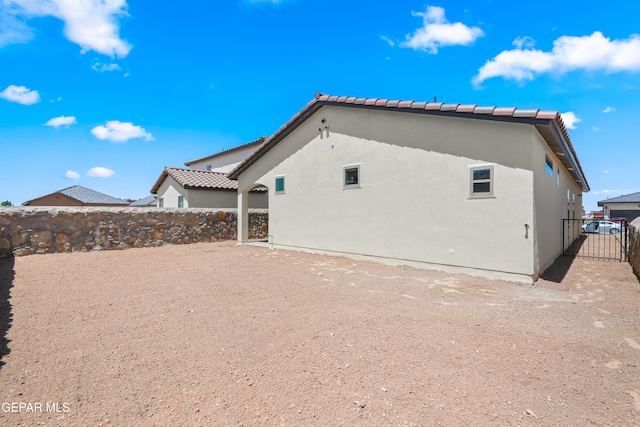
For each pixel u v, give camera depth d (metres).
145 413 2.57
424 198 7.96
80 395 2.77
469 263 7.25
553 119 6.11
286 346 3.67
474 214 7.17
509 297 5.66
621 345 3.76
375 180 8.96
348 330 4.12
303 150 11.04
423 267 7.97
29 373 3.07
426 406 2.65
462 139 7.34
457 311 4.89
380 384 2.95
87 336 3.90
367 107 8.98
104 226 11.01
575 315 4.76
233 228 14.97
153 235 12.20
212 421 2.48
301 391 2.84
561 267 8.67
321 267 8.26
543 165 7.73
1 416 2.48
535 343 3.80
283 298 5.48
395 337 3.92
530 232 6.50
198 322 4.37
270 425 2.44
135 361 3.33
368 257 9.12
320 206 10.45
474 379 3.04
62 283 6.30
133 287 6.08
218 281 6.57
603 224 23.27
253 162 12.87
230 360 3.36
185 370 3.17
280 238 11.85
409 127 8.23
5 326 4.12
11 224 9.28
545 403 2.71
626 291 6.12
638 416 2.55
